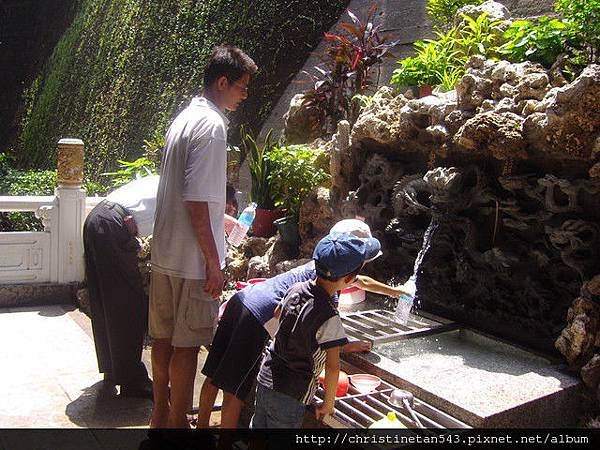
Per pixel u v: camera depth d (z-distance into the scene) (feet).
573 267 9.87
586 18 10.82
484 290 11.34
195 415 11.22
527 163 10.72
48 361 13.48
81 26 44.27
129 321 11.92
